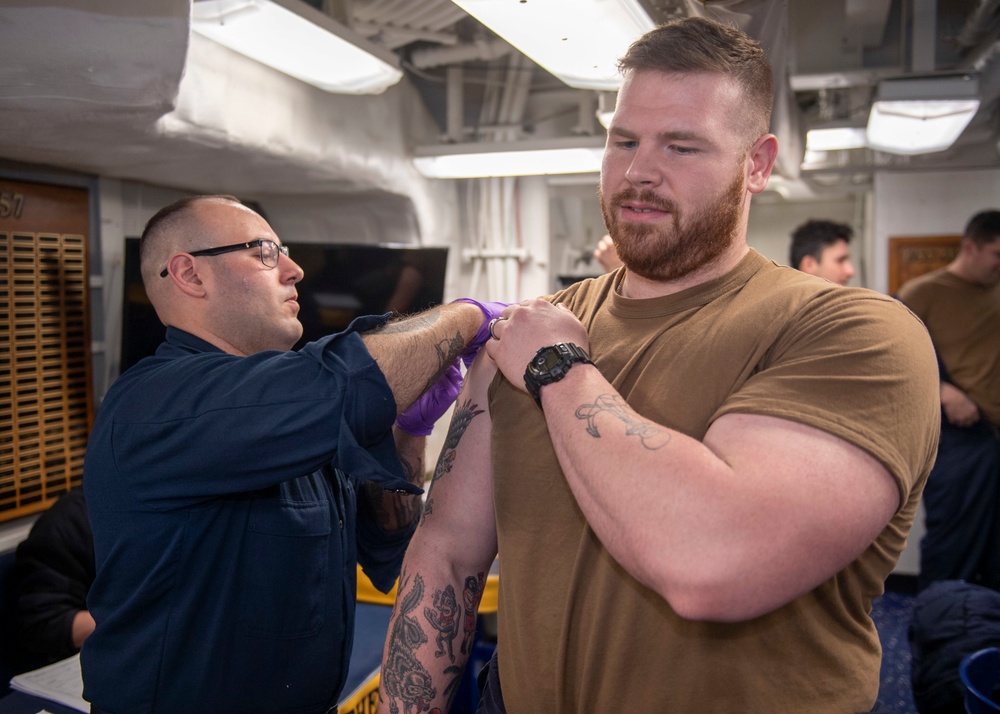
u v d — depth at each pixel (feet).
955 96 8.75
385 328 4.27
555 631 3.26
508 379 3.37
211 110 7.10
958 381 11.78
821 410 2.71
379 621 7.47
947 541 11.76
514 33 6.13
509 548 3.47
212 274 4.83
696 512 2.59
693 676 2.92
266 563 4.41
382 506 5.46
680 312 3.40
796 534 2.53
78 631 6.75
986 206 13.84
